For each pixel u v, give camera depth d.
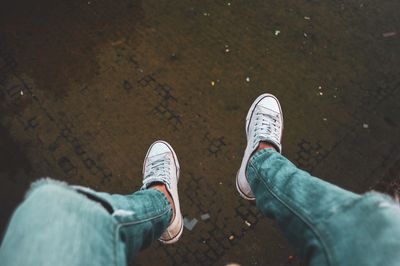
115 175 1.71
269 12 2.00
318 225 0.81
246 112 1.81
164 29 1.98
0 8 1.99
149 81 1.88
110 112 1.82
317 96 1.83
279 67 1.89
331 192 0.87
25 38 1.96
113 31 1.98
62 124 1.80
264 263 1.56
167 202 1.32
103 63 1.92
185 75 1.89
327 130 1.77
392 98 1.82
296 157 1.72
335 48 1.92
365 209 0.74
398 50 1.91
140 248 1.01
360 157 1.71
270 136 1.56
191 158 1.73
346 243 0.71
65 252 0.68
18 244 0.67
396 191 1.64
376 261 0.65
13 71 1.90
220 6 2.01
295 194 0.97
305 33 1.95
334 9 2.00
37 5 2.01
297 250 0.87
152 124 1.80
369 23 1.96
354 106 1.81
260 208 1.13
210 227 1.62
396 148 1.72
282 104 1.82
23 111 1.83
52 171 1.72
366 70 1.88
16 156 1.74
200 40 1.96
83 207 0.78
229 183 1.69
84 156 1.75
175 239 1.52
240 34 1.96
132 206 1.01
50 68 1.91
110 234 0.80
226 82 1.87
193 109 1.82
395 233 0.67
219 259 1.58
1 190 1.67
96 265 0.70
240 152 1.74
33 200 0.74
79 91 1.86
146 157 1.68
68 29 1.98
